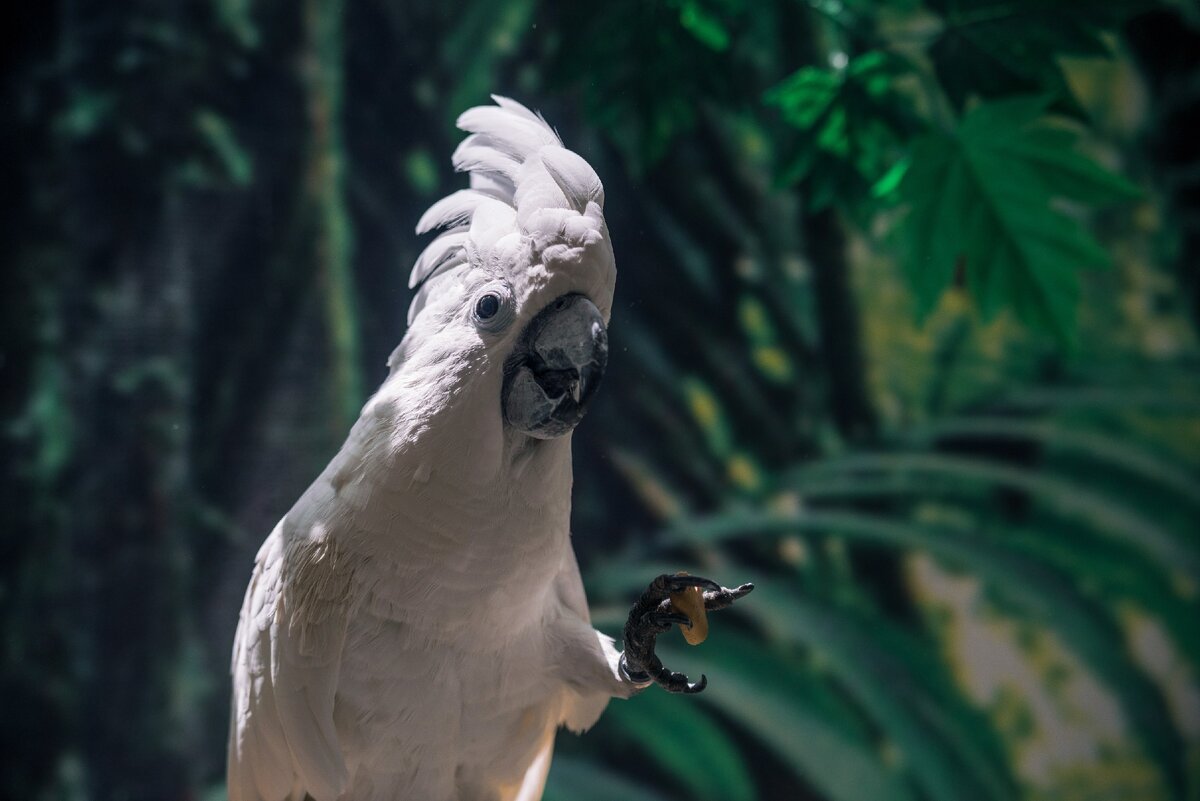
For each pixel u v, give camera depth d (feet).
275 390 27.76
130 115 27.22
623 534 30.63
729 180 31.19
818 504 31.01
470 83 28.96
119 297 27.12
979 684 30.25
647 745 29.01
